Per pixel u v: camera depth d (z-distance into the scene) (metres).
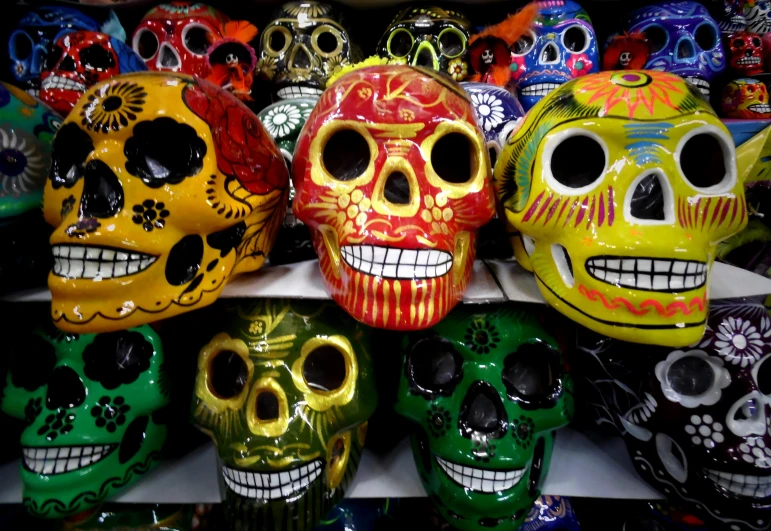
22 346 0.74
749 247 1.08
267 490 0.64
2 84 0.69
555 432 0.85
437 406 0.70
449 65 1.13
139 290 0.57
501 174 0.69
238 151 0.62
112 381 0.71
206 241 0.61
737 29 1.32
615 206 0.56
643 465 0.76
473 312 0.72
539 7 1.18
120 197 0.56
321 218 0.61
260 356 0.66
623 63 1.04
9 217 0.64
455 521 0.70
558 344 0.73
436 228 0.58
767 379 0.70
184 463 0.82
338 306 0.71
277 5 1.23
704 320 0.56
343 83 0.63
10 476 0.80
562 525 0.80
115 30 1.08
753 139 0.83
